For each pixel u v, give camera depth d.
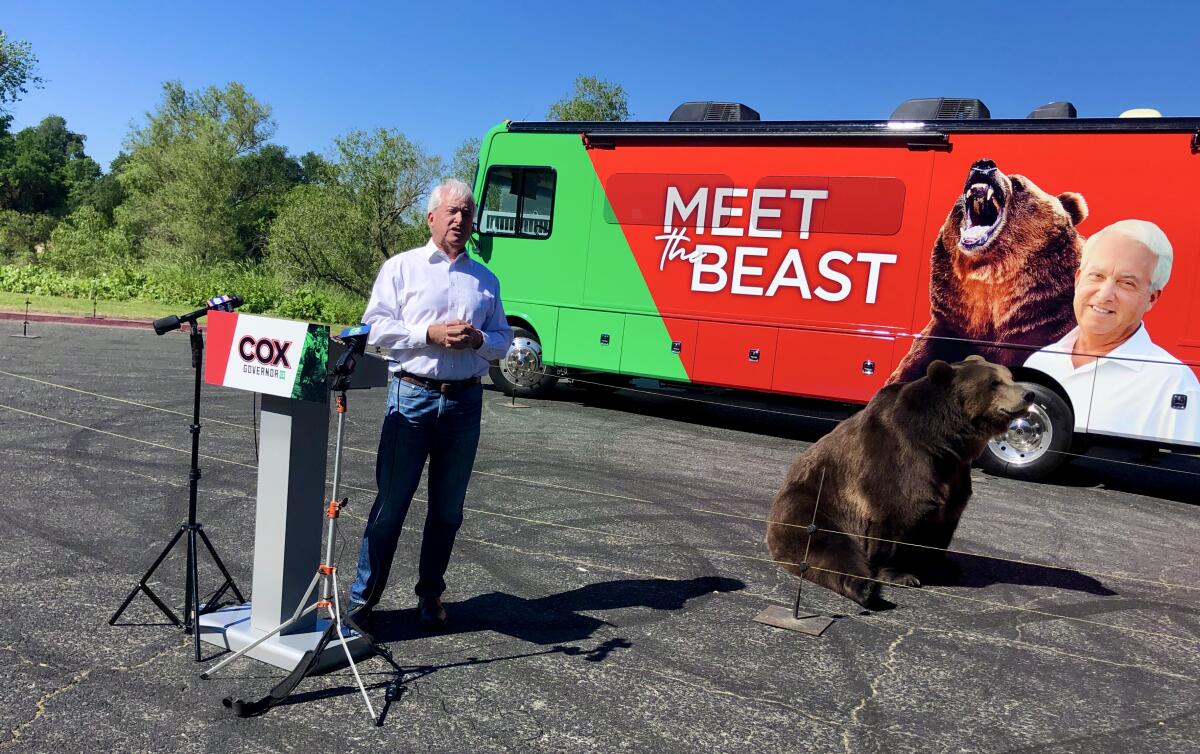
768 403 9.99
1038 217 7.76
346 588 4.10
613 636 3.76
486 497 6.02
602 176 9.86
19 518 4.71
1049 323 7.76
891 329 8.45
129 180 45.34
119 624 3.49
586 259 10.02
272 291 21.91
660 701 3.18
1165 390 7.32
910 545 4.54
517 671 3.34
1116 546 5.95
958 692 3.46
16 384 8.73
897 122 8.34
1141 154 7.38
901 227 8.36
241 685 3.05
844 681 3.48
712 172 9.24
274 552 3.23
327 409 3.34
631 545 5.15
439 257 3.42
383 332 3.27
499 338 3.51
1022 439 8.05
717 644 3.76
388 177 27.94
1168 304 7.30
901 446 4.38
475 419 3.51
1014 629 4.21
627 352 9.82
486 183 10.59
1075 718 3.29
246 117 43.50
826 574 4.44
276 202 40.72
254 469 6.16
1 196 75.31
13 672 3.03
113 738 2.66
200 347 3.31
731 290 9.20
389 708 2.97
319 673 3.19
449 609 3.93
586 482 6.68
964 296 8.12
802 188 8.80
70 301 18.30
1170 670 3.84
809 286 8.81
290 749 2.68
